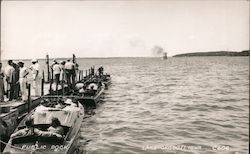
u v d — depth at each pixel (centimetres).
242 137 1391
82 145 1243
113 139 1332
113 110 1980
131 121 1670
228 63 10338
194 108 2089
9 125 1137
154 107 2108
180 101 2370
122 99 2461
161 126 1570
